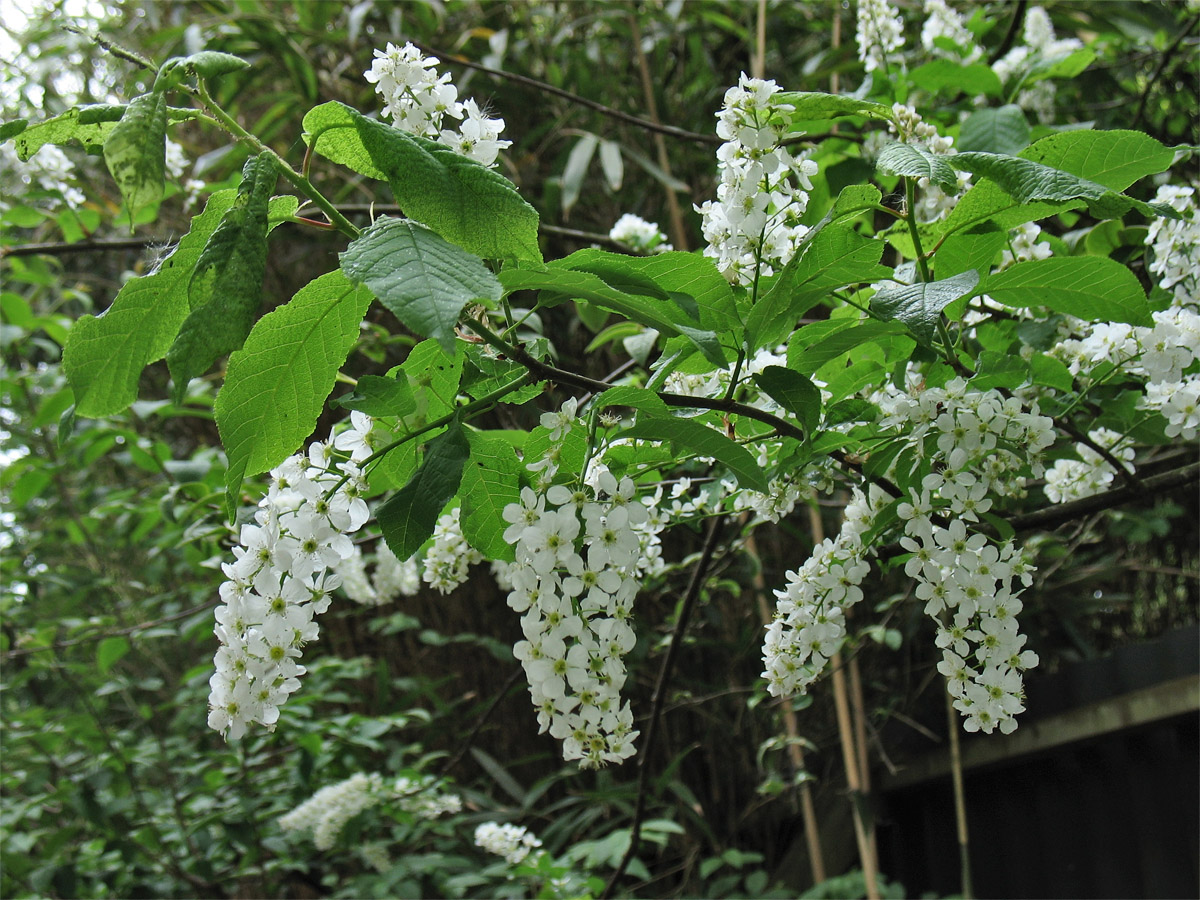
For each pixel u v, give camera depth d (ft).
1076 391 2.06
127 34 4.88
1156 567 3.86
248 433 1.41
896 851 4.53
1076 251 2.62
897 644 2.79
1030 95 3.35
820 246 1.58
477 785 4.68
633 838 2.59
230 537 2.71
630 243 2.79
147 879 3.60
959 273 1.66
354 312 1.38
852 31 4.24
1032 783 3.90
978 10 3.28
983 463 1.67
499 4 4.50
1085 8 3.89
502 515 1.41
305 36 4.18
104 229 4.60
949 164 1.55
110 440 3.27
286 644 1.39
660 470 1.92
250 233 1.25
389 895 3.22
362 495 1.46
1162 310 2.00
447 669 4.70
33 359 4.95
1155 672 3.13
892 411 1.70
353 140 1.39
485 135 1.55
